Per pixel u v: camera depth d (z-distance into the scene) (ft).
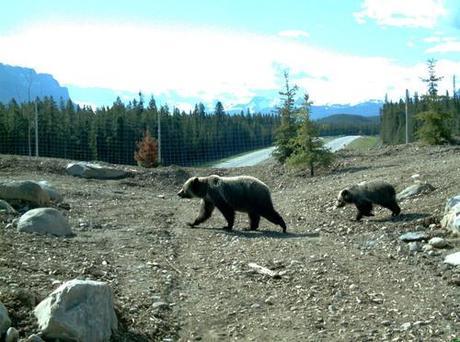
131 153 212.84
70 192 62.49
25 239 35.35
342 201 48.91
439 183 53.98
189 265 34.12
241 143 238.48
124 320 23.39
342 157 84.48
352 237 41.81
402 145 89.51
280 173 79.92
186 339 23.44
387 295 28.76
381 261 34.71
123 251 36.14
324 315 26.07
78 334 20.01
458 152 76.79
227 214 47.01
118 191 69.41
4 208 44.55
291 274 32.14
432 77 88.17
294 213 53.72
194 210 57.31
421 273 32.09
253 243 40.32
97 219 47.91
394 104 328.29
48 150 201.87
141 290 28.17
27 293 22.16
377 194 47.14
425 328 24.41
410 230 41.39
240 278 31.35
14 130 182.80
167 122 251.60
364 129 562.25
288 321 25.36
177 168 84.28
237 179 47.57
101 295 21.58
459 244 36.45
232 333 24.11
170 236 42.83
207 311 26.48
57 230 39.24
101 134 220.23
